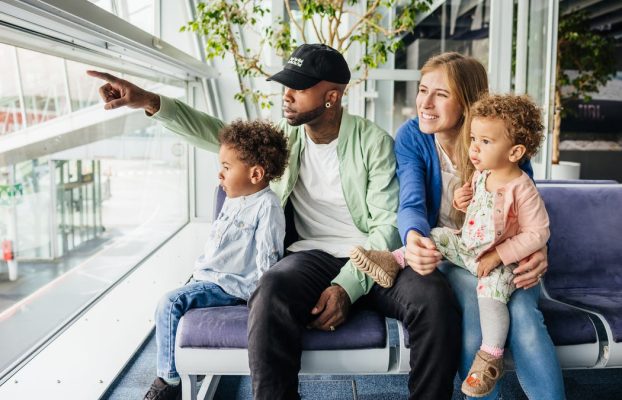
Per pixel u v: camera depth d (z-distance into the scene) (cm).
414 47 544
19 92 246
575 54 710
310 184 190
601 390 210
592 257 209
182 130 192
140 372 224
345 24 538
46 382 205
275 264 165
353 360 152
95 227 343
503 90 510
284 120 202
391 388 215
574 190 217
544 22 451
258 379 141
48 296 285
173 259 405
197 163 576
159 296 314
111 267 367
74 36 226
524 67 484
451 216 183
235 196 178
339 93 180
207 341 152
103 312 287
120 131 384
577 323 159
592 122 827
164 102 184
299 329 146
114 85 176
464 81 173
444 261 179
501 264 153
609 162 835
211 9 432
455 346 145
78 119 308
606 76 726
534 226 151
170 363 160
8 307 251
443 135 182
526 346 148
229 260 174
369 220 184
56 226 293
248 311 162
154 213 474
